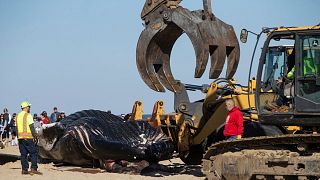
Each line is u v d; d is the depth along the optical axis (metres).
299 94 11.12
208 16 12.82
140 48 13.82
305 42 11.28
